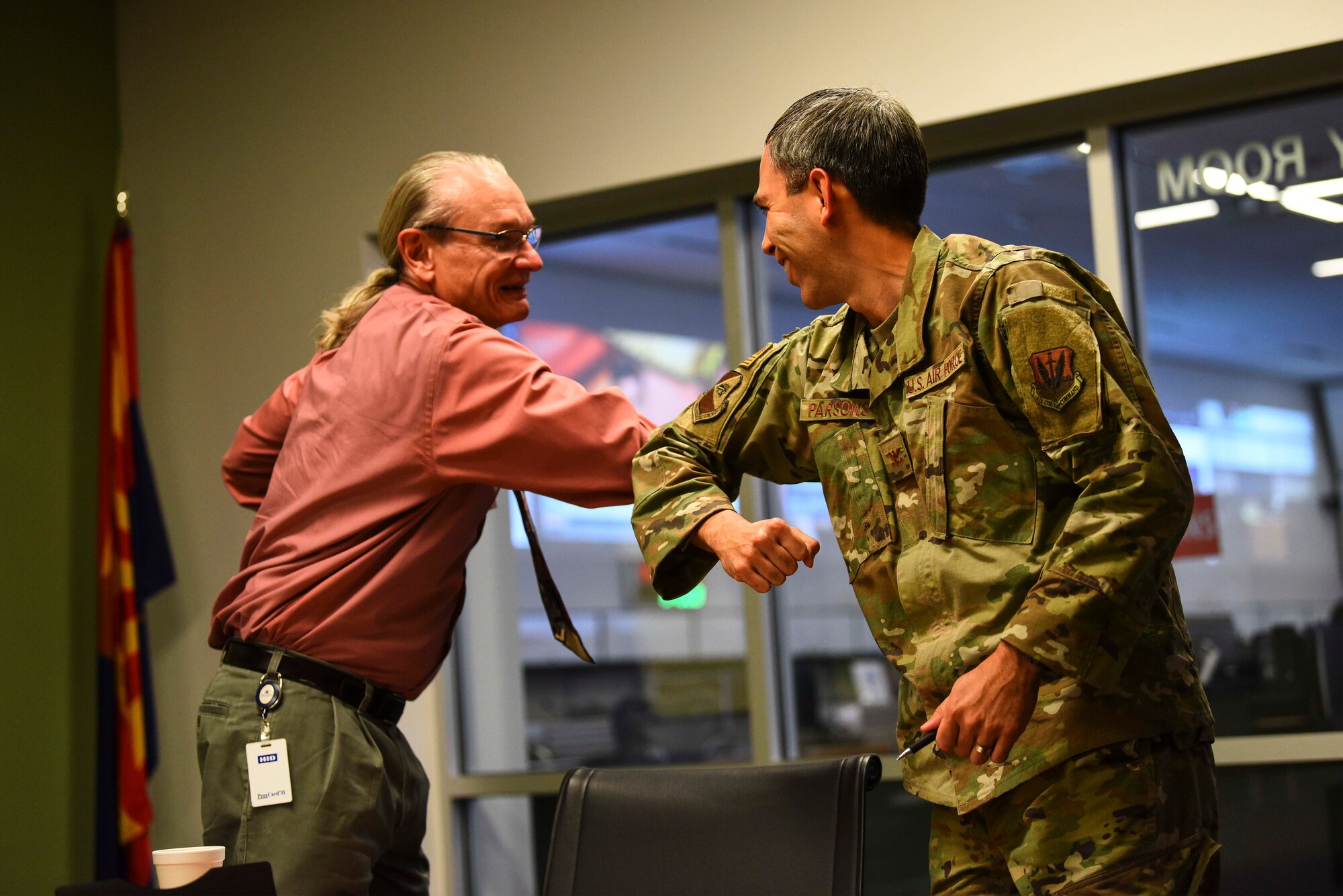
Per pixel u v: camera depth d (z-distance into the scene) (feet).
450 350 6.66
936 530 4.84
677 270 12.08
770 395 5.70
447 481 6.71
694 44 11.22
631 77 11.44
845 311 5.55
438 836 12.32
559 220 12.30
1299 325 10.03
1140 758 4.54
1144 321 10.50
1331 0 9.21
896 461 5.03
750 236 11.91
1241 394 10.19
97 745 12.12
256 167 12.91
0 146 12.42
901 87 10.47
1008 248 4.91
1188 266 10.39
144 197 13.43
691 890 5.20
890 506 5.06
